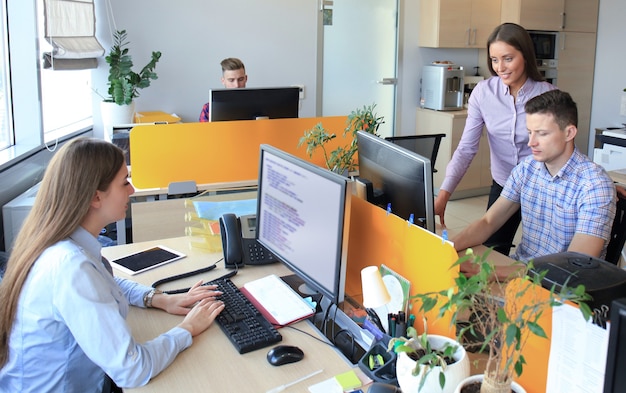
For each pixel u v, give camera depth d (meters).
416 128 5.97
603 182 1.94
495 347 1.07
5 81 3.71
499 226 2.32
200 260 2.10
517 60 2.62
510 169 2.95
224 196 2.55
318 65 5.38
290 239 1.72
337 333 1.55
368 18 5.54
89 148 1.46
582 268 1.13
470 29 5.64
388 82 5.75
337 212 1.47
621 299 0.84
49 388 1.46
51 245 1.43
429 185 1.71
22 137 3.79
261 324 1.58
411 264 1.49
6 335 1.46
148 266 2.03
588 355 1.05
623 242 2.09
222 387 1.33
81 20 4.20
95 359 1.35
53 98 4.29
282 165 1.74
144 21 4.65
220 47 4.94
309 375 1.37
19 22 3.66
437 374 1.13
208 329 1.59
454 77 5.57
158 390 1.32
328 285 1.53
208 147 3.09
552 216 2.12
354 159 3.09
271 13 5.07
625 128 5.52
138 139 2.97
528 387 1.18
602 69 6.16
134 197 3.02
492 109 2.84
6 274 1.47
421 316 1.47
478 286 1.03
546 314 1.12
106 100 4.37
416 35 5.76
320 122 3.29
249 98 3.20
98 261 1.49
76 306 1.36
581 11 5.95
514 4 5.58
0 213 3.15
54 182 1.44
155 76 4.40
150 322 1.65
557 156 2.03
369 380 1.34
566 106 1.96
